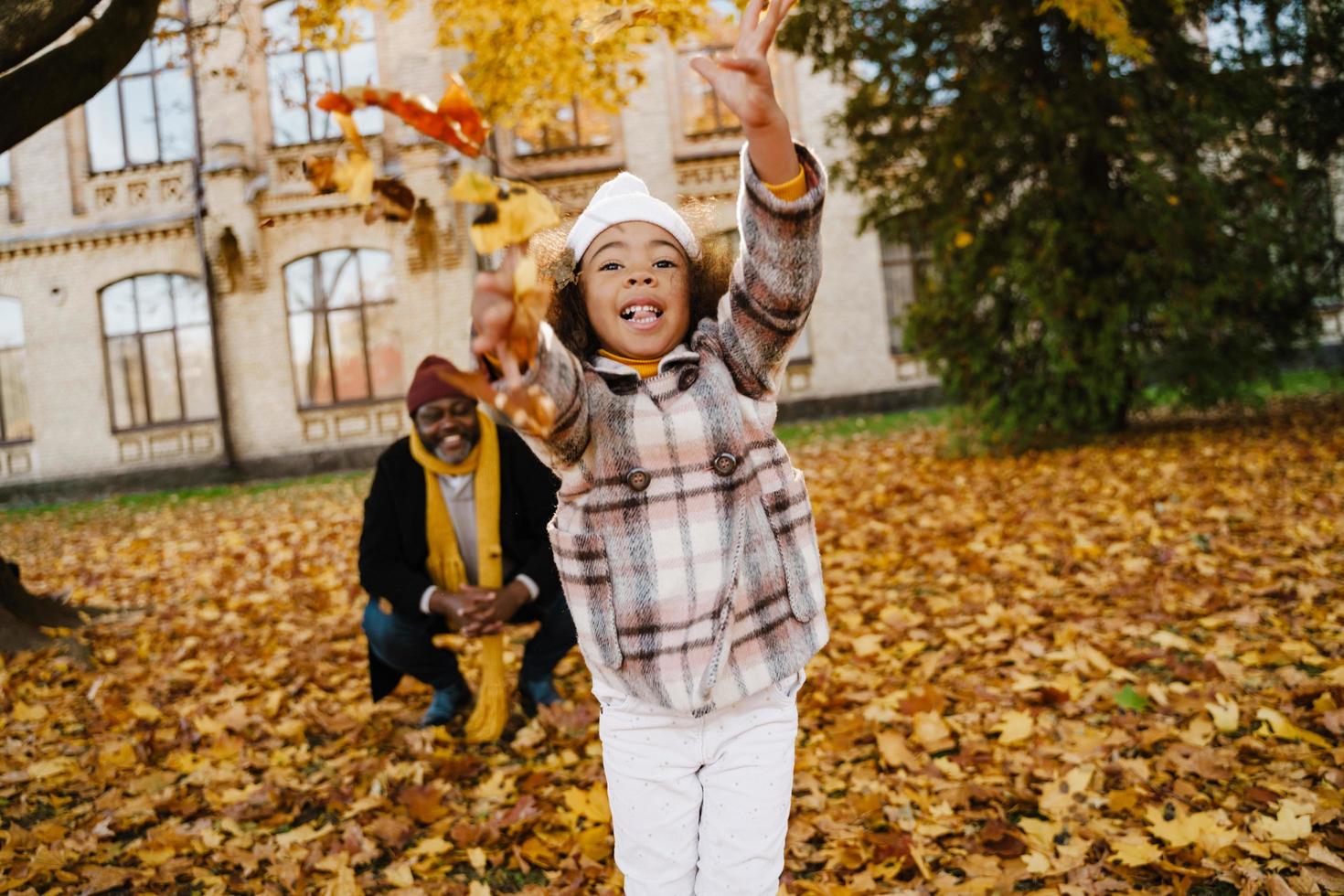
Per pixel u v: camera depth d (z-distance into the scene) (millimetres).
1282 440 8695
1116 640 3871
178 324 16844
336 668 4477
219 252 16375
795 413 17047
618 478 1522
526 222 1019
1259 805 2490
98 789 3242
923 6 9633
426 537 3338
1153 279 9141
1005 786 2754
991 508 6879
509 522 3348
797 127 16609
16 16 3725
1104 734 2965
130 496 16141
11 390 17172
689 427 1524
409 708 3848
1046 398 9359
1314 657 3479
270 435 16688
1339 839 2250
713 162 16531
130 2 4293
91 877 2555
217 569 7508
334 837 2766
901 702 3377
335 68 15797
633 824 1595
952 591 4953
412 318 16328
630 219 1579
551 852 2594
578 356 1666
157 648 5172
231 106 16219
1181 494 6629
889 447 11680
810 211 1455
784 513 1597
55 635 5223
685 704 1492
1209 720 2990
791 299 1509
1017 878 2268
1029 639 3943
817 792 2791
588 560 1524
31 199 16859
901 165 10664
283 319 16562
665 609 1504
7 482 16938
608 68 5789
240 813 2938
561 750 3264
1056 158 9062
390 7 5539
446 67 15594
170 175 16609
